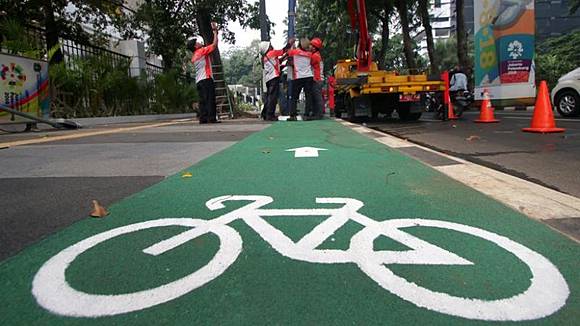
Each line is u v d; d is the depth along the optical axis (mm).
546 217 2770
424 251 2236
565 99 12359
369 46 14516
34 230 2617
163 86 19000
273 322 1614
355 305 1726
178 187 3654
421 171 4250
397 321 1613
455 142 7508
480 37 17969
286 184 3729
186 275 1997
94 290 1868
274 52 13070
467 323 1605
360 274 1987
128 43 19359
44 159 5297
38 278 1983
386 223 2658
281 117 13336
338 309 1697
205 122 12453
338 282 1915
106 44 18797
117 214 2906
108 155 5582
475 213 2850
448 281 1916
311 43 12680
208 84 12297
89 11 17484
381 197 3262
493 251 2230
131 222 2738
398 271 2016
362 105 12891
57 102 12508
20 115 9445
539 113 8625
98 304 1757
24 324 1620
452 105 13977
